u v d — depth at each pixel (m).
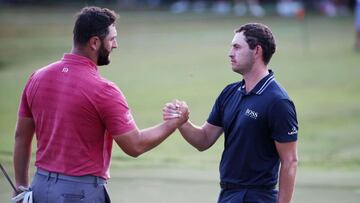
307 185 25.22
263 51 13.49
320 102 45.19
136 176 26.33
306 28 80.69
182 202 22.11
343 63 59.22
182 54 65.12
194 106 43.97
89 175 12.50
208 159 31.16
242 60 13.49
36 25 83.31
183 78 53.94
